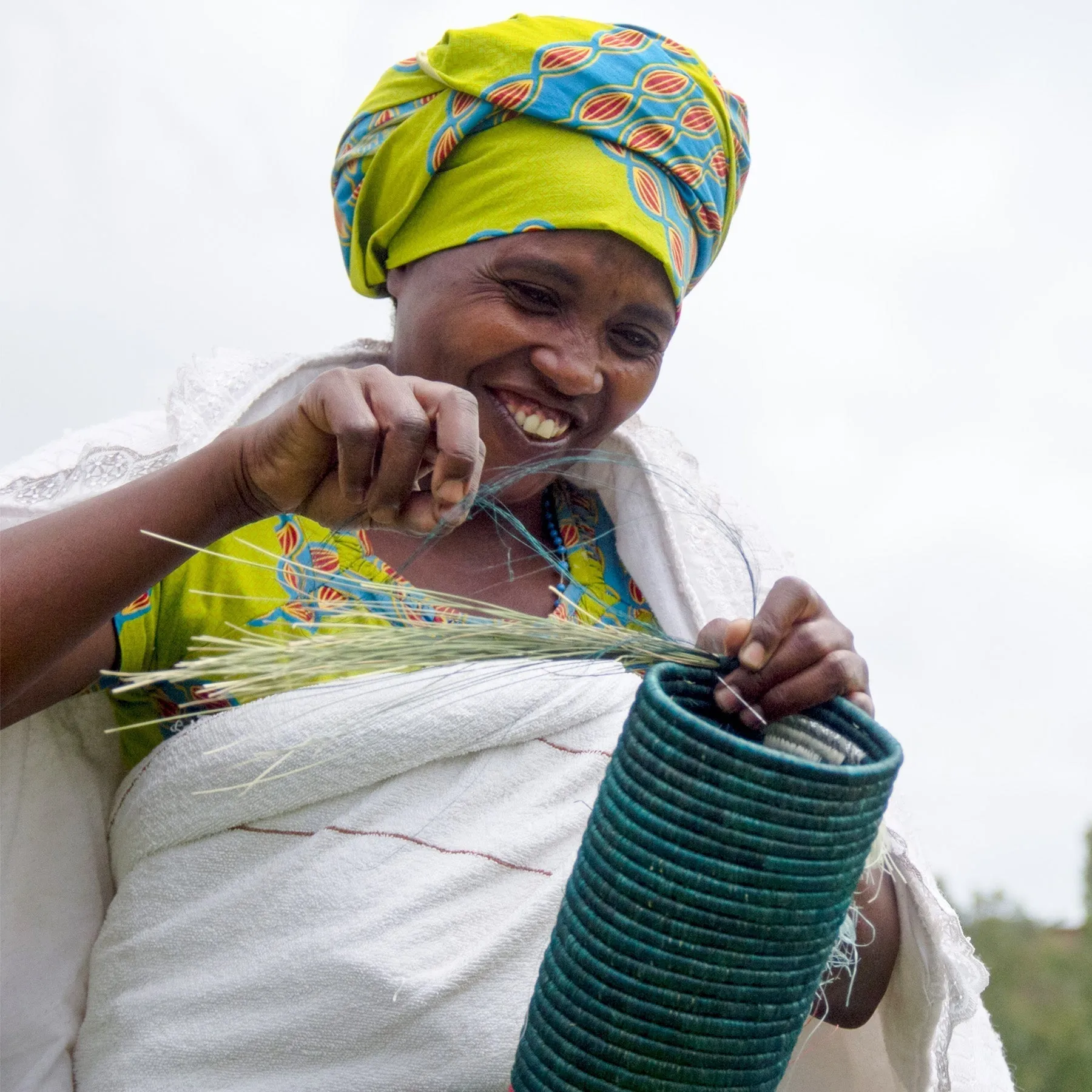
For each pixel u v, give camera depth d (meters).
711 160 1.85
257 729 1.50
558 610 1.85
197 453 1.37
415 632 1.33
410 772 1.52
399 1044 1.43
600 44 1.80
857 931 1.63
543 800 1.54
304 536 1.70
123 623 1.59
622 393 1.79
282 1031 1.43
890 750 1.20
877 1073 1.72
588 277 1.70
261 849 1.50
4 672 1.32
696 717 1.12
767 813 1.09
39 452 1.76
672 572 1.97
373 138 1.86
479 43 1.79
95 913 1.67
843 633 1.33
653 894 1.12
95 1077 1.52
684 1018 1.12
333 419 1.23
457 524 1.29
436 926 1.46
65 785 1.68
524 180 1.73
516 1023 1.45
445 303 1.74
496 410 1.75
